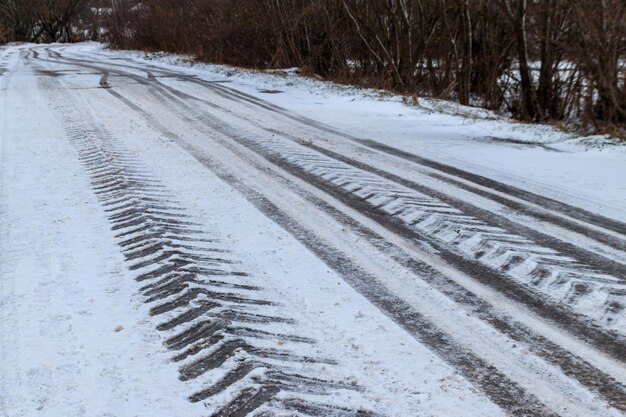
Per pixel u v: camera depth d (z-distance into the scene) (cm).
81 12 6284
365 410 273
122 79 1836
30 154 768
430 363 313
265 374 300
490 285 409
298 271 428
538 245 486
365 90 1680
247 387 290
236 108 1282
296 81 1875
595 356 321
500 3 1445
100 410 271
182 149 832
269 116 1186
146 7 3681
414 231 516
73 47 4584
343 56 2148
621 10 1073
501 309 374
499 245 483
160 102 1323
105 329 343
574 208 594
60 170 694
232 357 315
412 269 434
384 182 681
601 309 374
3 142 838
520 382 297
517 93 1574
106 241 479
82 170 695
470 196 632
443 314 366
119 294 387
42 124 980
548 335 343
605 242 497
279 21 2330
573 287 406
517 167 777
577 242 496
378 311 369
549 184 690
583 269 437
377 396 284
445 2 1720
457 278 419
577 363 315
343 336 339
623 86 1081
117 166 709
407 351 324
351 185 662
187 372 303
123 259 443
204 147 851
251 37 2461
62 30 6156
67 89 1505
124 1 4062
